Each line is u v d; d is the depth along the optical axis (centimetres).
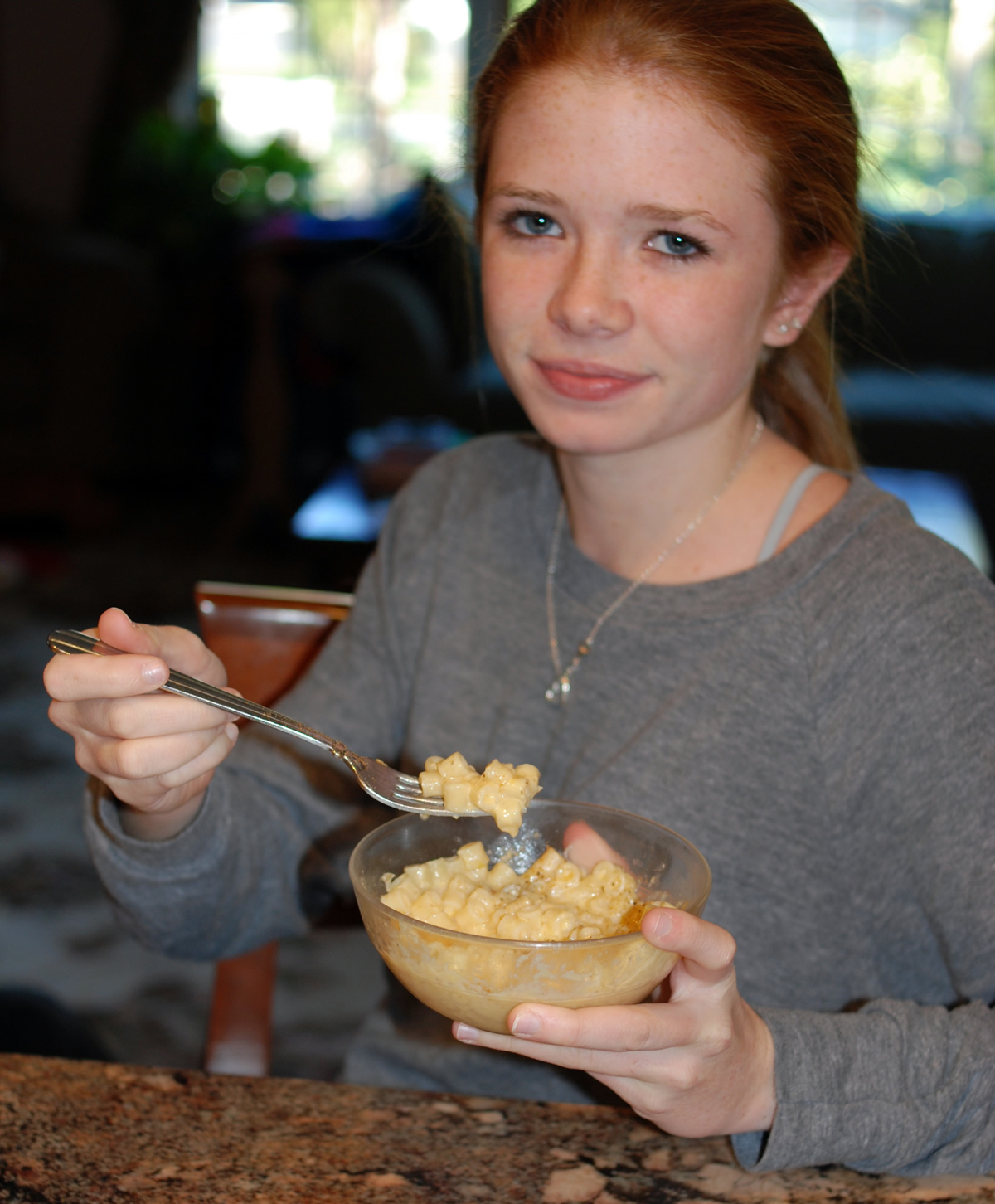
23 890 272
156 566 498
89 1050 125
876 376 501
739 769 105
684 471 110
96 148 638
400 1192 72
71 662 78
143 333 522
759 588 108
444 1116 80
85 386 511
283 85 784
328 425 509
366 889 76
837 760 103
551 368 100
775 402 124
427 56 785
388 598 128
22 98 647
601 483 112
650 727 108
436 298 471
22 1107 79
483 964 69
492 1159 76
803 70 100
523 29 101
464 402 460
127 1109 79
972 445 450
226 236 628
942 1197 76
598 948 68
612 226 95
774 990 107
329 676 125
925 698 100
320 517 367
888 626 102
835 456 124
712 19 95
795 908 105
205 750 84
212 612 132
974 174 717
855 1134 79
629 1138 79
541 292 98
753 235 98
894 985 107
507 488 126
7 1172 72
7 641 416
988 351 517
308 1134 77
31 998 131
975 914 96
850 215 107
